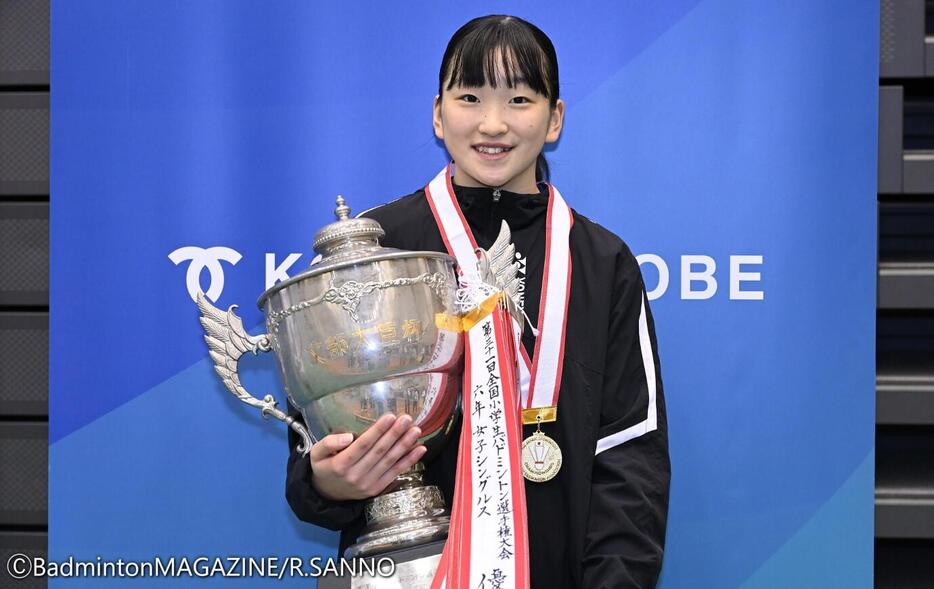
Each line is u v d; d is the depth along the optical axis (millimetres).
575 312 1215
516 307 1124
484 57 1147
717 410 1589
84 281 1617
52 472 1630
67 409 1624
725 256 1577
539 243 1256
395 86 1609
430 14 1604
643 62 1579
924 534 1694
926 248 1732
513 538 1026
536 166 1362
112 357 1623
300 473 1090
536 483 1179
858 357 1567
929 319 1780
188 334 1623
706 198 1578
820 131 1562
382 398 1015
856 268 1563
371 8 1604
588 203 1591
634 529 1105
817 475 1577
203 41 1604
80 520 1632
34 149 1766
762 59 1563
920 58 1679
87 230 1614
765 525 1586
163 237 1615
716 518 1591
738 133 1570
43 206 1767
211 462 1639
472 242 1235
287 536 1647
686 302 1588
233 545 1644
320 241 1059
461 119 1171
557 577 1174
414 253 1022
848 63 1554
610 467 1154
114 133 1607
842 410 1572
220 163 1611
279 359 1064
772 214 1571
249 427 1638
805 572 1582
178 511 1640
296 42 1607
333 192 1616
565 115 1589
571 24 1585
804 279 1571
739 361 1584
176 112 1607
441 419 1065
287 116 1610
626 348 1206
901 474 1730
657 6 1573
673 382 1591
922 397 1701
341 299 997
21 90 1776
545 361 1195
